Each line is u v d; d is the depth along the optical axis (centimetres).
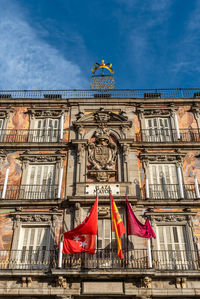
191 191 2488
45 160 2639
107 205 2372
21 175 2584
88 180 2528
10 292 2058
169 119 2900
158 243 2281
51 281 2088
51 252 2222
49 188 2523
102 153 2647
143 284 2044
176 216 2358
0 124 2905
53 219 2344
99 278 2062
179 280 2059
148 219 2328
